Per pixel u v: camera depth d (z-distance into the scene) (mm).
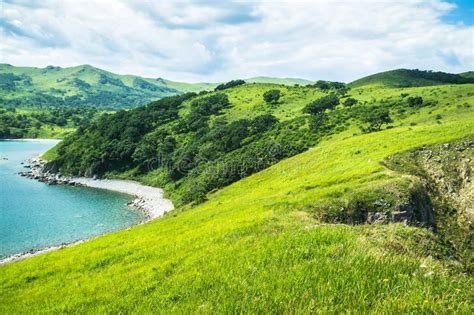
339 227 15367
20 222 83750
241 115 166500
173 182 123562
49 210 95750
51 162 151125
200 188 92312
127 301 12203
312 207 29609
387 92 163875
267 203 34219
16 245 68688
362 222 29891
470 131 48344
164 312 9414
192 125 155875
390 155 47062
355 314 6664
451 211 37156
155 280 13938
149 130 165250
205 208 53562
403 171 43094
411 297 6836
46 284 21484
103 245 31047
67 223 84625
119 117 177375
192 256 16016
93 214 93688
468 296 7176
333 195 32156
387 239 12609
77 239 73312
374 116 103688
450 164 42656
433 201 38000
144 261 20109
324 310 6898
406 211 30203
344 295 7422
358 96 166750
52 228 80188
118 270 19406
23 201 103875
